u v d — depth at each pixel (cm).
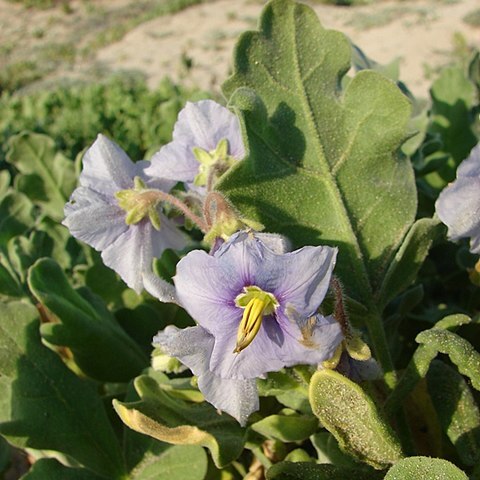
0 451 22
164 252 22
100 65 172
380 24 164
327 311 16
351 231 18
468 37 149
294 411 18
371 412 14
